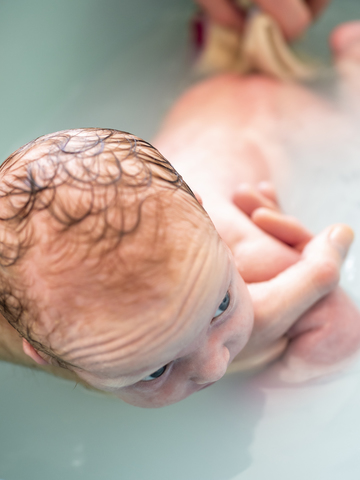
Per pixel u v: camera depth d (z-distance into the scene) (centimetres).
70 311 26
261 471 34
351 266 43
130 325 26
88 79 68
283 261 38
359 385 36
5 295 28
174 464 35
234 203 44
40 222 26
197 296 26
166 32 72
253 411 36
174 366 29
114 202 25
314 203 49
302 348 37
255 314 34
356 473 32
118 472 34
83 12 70
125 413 37
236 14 62
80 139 28
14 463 35
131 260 25
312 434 35
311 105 57
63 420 37
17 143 60
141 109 63
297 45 68
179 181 28
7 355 38
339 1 74
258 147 52
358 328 37
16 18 65
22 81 64
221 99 57
